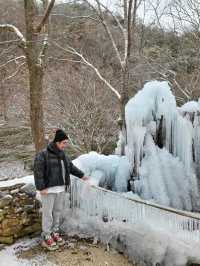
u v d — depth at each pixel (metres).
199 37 14.17
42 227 4.75
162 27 14.37
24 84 16.06
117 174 5.54
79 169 4.89
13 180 5.40
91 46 15.80
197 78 13.75
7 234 4.68
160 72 13.90
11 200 4.83
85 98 14.80
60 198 4.68
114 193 4.61
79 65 16.09
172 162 5.57
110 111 14.94
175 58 14.94
